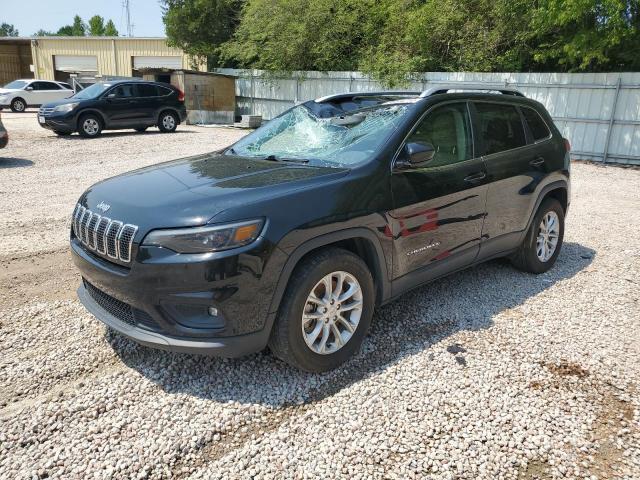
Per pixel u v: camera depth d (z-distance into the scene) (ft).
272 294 9.25
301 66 70.90
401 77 56.29
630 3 39.65
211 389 9.86
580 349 11.62
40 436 8.50
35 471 7.74
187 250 8.79
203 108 73.41
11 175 31.07
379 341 11.78
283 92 73.36
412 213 11.45
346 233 10.16
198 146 44.80
